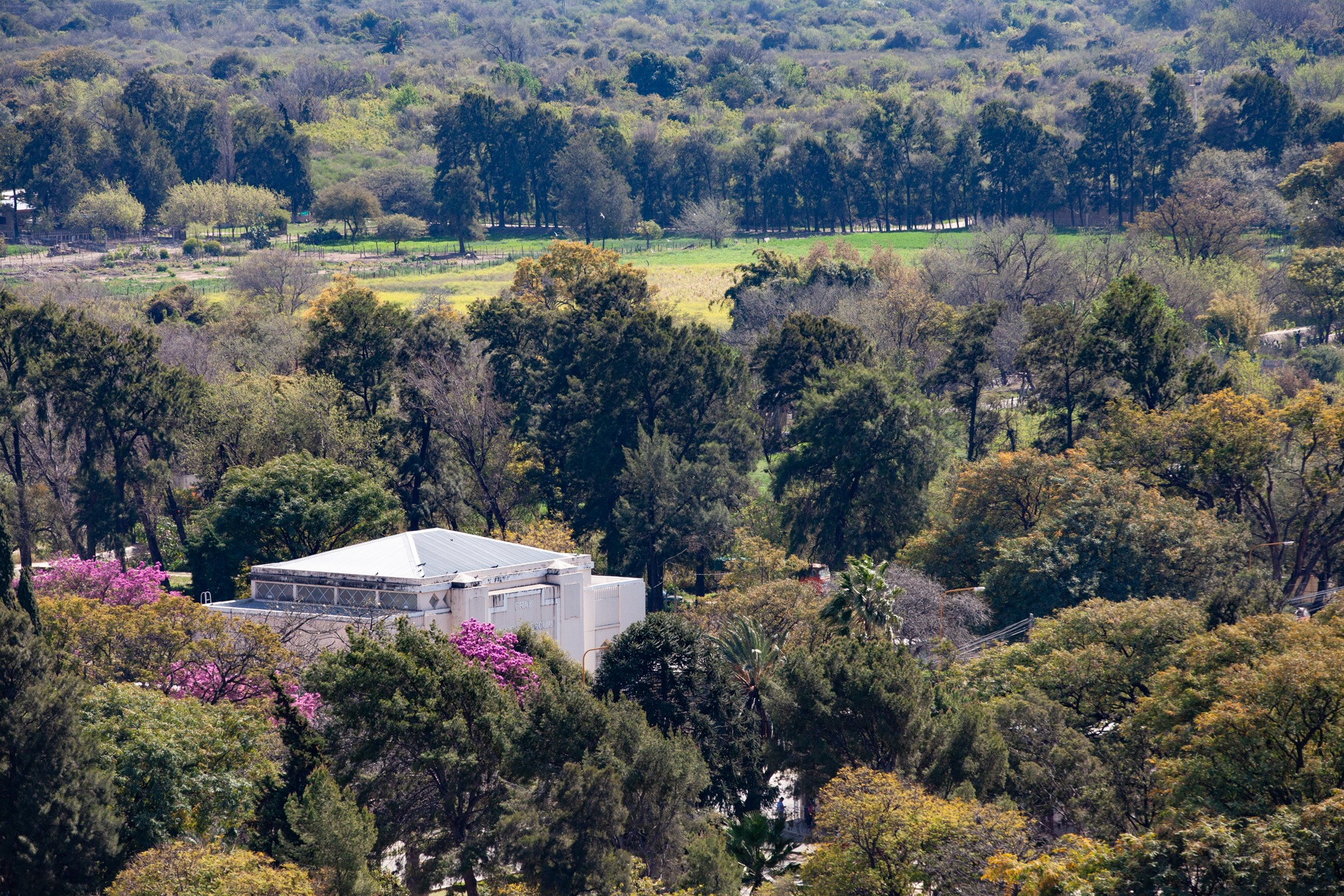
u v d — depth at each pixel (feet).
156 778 495.41
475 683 528.63
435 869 497.05
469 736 518.78
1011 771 570.05
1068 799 562.66
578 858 471.62
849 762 581.53
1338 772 473.26
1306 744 492.95
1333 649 507.71
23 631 483.92
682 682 635.25
